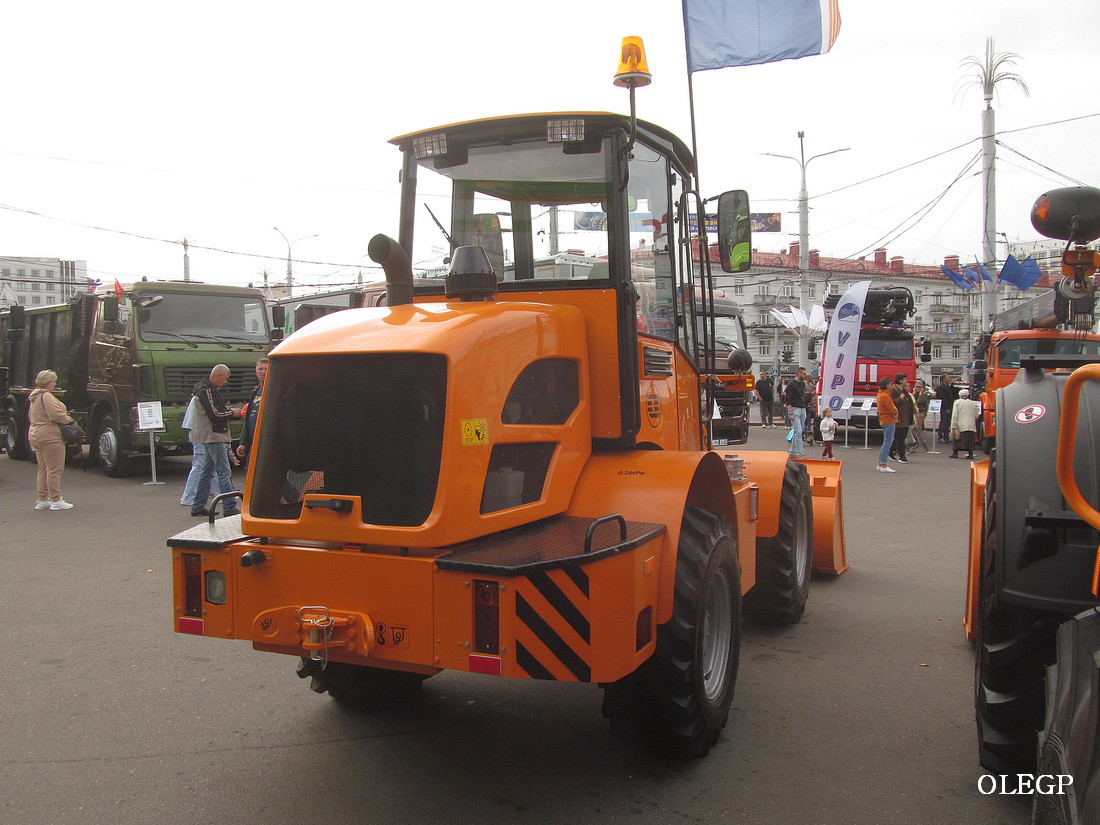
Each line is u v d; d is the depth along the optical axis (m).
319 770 3.76
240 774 3.72
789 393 18.72
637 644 3.36
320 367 3.45
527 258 4.32
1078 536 3.07
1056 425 3.29
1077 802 2.12
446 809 3.41
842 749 3.96
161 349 13.05
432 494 3.19
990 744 3.37
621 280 4.04
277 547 3.38
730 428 9.88
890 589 6.98
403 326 3.45
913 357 23.19
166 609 6.27
